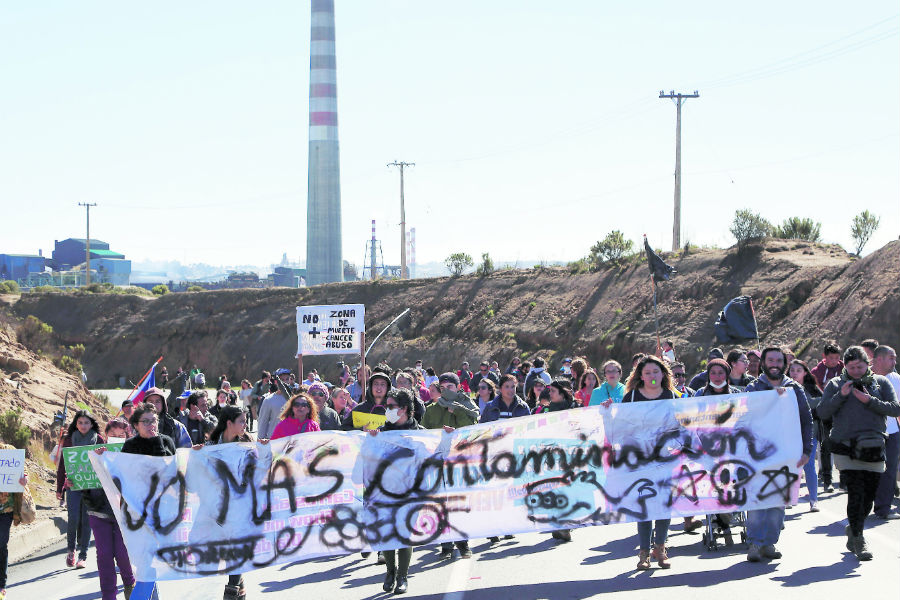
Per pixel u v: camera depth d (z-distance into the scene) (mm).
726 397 9453
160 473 8516
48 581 10414
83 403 25312
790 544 10008
